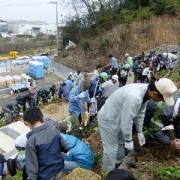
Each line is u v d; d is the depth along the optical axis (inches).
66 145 150.7
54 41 2502.5
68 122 284.8
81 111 310.7
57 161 142.3
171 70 522.6
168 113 175.9
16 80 949.8
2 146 309.0
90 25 1636.3
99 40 1342.3
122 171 80.8
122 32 1301.7
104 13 1588.3
